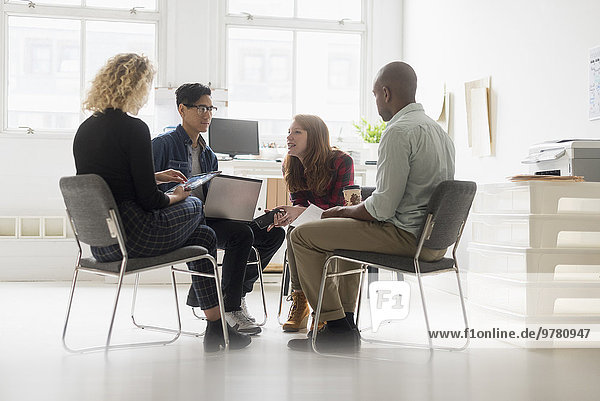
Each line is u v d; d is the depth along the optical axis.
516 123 4.52
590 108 3.71
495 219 3.42
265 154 5.98
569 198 3.15
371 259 2.71
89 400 1.99
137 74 2.62
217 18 6.23
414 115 2.82
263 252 3.48
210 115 3.26
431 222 2.57
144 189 2.54
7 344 2.95
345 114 6.55
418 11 6.18
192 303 3.32
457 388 2.18
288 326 3.29
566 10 3.95
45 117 6.14
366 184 5.98
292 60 6.45
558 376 2.39
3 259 5.89
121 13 6.15
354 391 2.12
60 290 5.20
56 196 6.05
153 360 2.59
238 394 2.07
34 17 6.11
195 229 2.79
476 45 5.07
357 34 6.55
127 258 2.53
